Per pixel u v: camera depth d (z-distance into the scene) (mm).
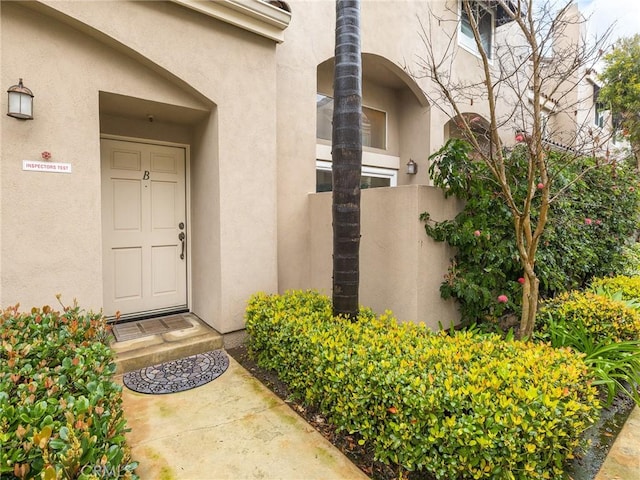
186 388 3154
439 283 4012
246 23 3975
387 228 4012
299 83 4910
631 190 6398
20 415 1417
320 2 5117
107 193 4227
